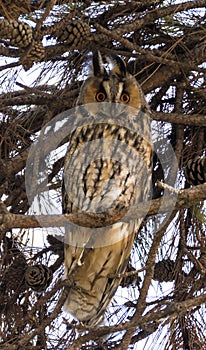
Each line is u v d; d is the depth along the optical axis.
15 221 5.32
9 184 7.97
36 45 6.30
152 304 7.25
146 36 8.01
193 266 7.44
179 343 7.51
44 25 7.34
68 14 6.91
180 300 7.37
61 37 7.07
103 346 6.69
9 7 6.82
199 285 7.13
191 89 7.82
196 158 7.10
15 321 7.69
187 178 7.11
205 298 5.85
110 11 7.59
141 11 7.80
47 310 7.62
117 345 7.35
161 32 7.95
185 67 7.60
